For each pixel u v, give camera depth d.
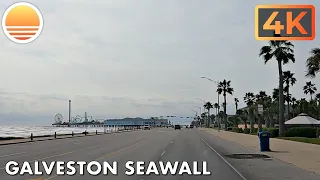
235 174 17.11
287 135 54.16
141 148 34.00
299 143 39.09
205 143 42.72
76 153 28.17
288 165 20.75
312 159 23.61
